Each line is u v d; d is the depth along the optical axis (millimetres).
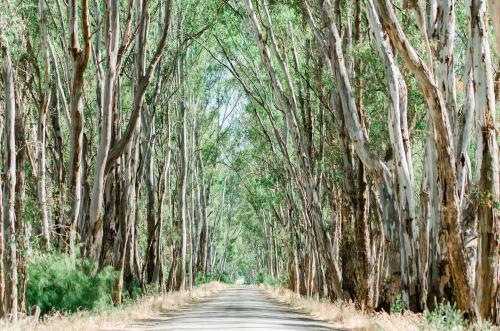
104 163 22703
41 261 20750
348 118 22031
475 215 17484
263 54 30281
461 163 17469
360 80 26875
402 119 19719
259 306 33000
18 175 21250
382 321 17375
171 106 45750
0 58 18781
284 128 43594
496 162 15266
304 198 36781
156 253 39906
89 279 21781
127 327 18938
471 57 15992
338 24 26875
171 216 47125
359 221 25359
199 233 63656
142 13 23812
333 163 33625
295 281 50156
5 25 18422
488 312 15070
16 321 16250
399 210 19750
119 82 26641
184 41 35438
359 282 25203
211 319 21797
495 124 15477
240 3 32969
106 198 26766
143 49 28375
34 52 28438
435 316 15039
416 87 25406
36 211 21609
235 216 95500
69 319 17953
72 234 22141
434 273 17906
